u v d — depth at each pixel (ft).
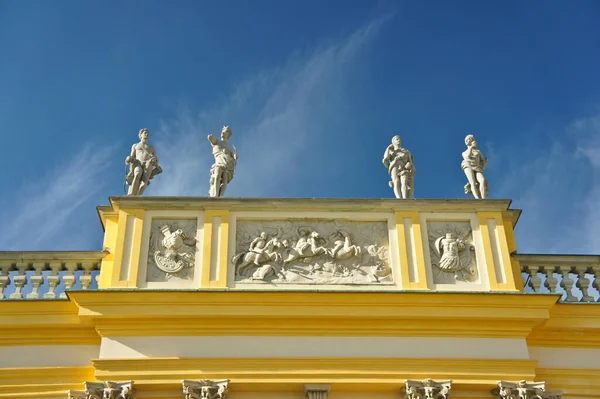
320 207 65.46
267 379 57.93
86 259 64.49
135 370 57.98
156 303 60.08
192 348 59.26
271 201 65.31
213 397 56.85
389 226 65.16
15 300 61.00
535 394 57.93
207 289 60.54
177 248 63.31
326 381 57.93
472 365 59.06
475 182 68.85
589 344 62.49
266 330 60.23
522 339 60.75
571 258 65.31
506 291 61.77
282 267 63.26
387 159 70.03
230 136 71.41
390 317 60.39
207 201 65.26
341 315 60.23
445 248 63.93
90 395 56.90
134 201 65.10
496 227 65.36
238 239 64.18
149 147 69.87
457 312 60.64
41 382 59.47
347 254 63.52
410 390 57.47
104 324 59.88
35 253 64.39
